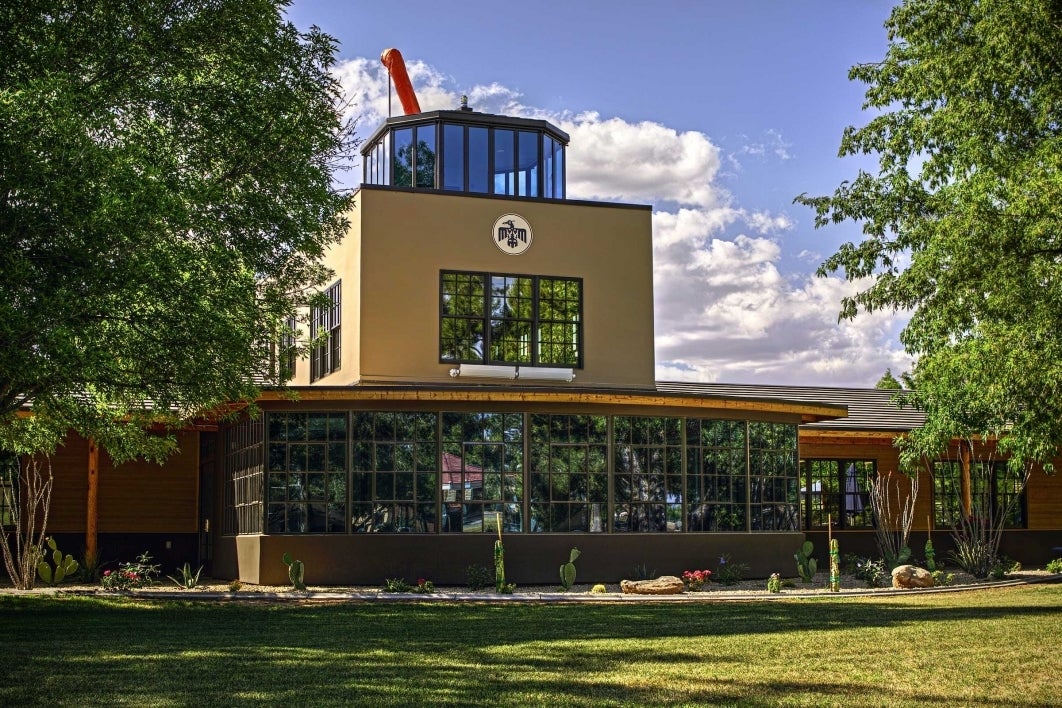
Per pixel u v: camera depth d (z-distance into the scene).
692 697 10.48
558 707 9.95
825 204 20.91
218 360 16.20
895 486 30.42
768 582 22.48
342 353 25.72
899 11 19.25
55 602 19.17
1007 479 31.36
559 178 27.89
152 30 16.34
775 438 25.05
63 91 14.04
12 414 18.58
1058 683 11.40
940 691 10.93
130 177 13.94
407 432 22.12
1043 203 15.44
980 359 16.80
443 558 21.89
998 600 20.38
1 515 24.84
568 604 19.33
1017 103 17.41
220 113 16.78
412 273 25.22
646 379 26.69
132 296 14.11
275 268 18.78
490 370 25.14
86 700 10.20
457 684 11.07
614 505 22.95
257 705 9.99
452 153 26.77
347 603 19.22
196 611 18.09
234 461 24.11
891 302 19.05
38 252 13.70
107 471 26.06
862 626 15.87
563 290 26.34
